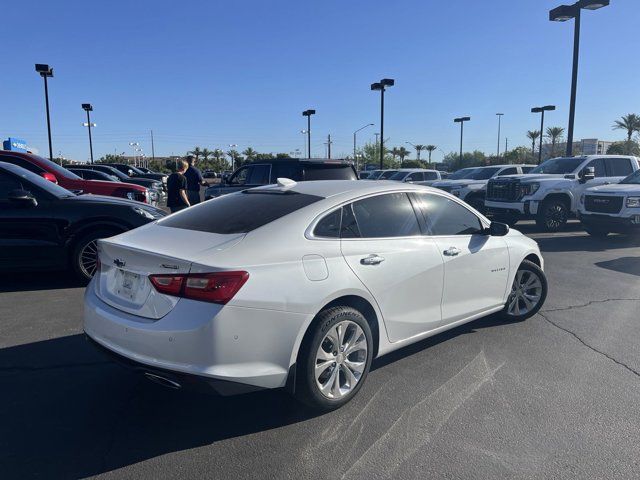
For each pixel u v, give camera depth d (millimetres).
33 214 6527
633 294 6664
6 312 5691
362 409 3564
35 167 9844
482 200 16359
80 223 6668
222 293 2953
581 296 6559
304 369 3303
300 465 2926
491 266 4871
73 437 3203
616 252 9992
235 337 2990
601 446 3121
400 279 3912
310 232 3529
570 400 3705
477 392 3826
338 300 3559
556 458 2994
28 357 4426
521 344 4812
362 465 2926
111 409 3559
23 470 2859
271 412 3537
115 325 3205
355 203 3879
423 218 4344
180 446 3115
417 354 4562
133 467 2902
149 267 3152
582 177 13195
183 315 2959
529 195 13086
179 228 3719
